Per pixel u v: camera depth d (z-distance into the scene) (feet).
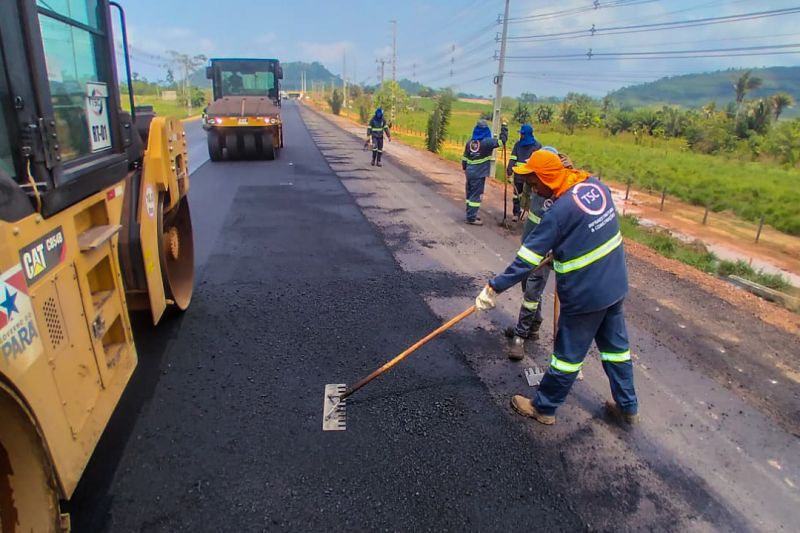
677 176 71.00
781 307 18.70
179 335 14.25
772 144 117.29
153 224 12.51
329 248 23.00
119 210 10.39
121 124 10.37
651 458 10.28
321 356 13.46
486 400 11.93
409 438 10.46
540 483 9.45
